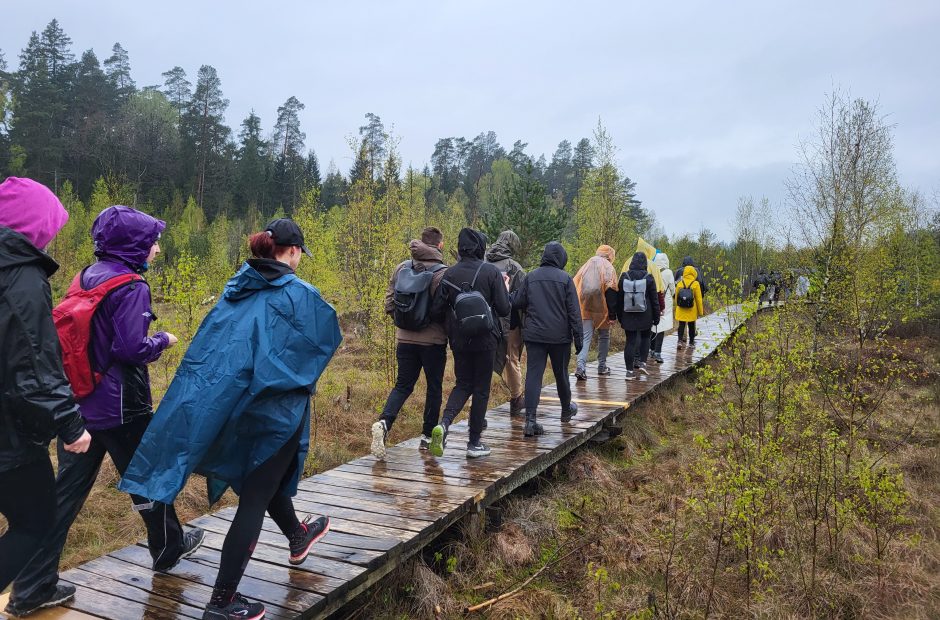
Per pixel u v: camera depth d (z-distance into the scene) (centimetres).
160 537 320
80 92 6975
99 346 279
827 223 1271
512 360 682
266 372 256
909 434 662
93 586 311
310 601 301
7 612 276
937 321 1576
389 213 1298
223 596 263
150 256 306
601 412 720
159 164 6812
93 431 283
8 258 230
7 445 234
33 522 253
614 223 1905
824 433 486
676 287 1253
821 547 445
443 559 436
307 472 600
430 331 523
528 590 397
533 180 1543
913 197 2162
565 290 598
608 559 437
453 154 9500
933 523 487
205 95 7450
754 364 492
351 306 1233
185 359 265
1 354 226
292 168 7675
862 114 1259
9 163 5669
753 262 3309
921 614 374
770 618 367
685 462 627
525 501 534
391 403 536
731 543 443
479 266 495
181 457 247
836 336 840
